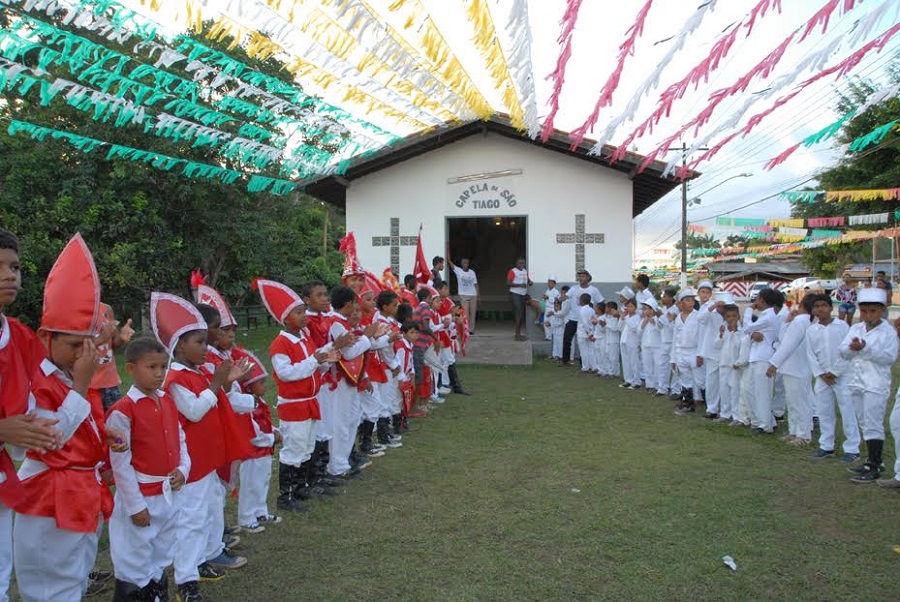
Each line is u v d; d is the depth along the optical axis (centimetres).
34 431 238
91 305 274
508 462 605
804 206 2180
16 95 847
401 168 1380
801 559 395
